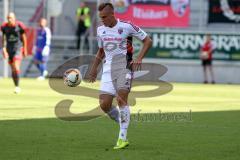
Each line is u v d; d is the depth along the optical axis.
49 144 32.03
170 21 101.19
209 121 44.06
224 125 41.72
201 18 103.31
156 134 36.56
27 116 44.78
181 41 99.50
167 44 99.75
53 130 37.53
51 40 104.31
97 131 37.44
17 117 44.03
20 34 65.94
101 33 31.36
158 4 100.81
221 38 99.50
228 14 102.00
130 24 31.16
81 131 37.31
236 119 45.69
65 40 104.50
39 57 91.06
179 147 31.69
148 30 100.25
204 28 102.81
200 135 36.50
